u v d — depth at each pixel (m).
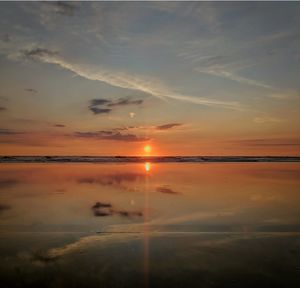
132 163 33.69
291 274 4.30
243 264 4.66
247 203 9.27
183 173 19.09
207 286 3.99
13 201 9.60
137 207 8.76
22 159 39.72
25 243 5.62
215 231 6.39
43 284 4.01
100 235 6.14
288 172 19.78
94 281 4.12
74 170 21.72
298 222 7.08
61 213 8.03
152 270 4.46
